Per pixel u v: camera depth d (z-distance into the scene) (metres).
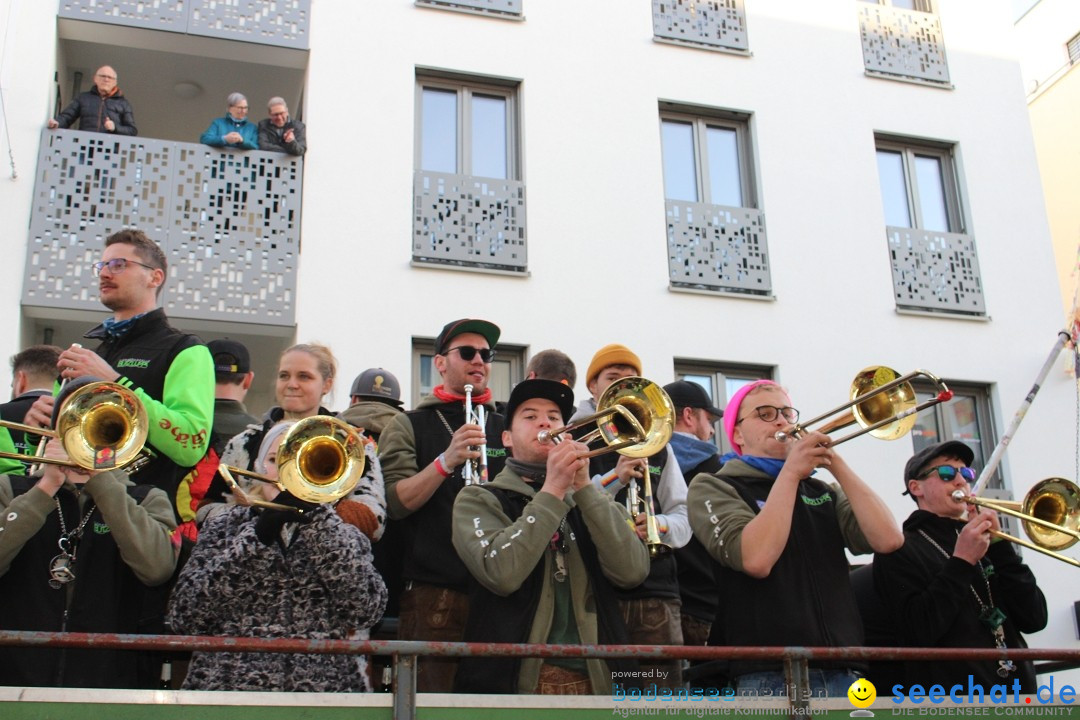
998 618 4.53
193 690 3.38
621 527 4.07
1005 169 12.77
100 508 3.79
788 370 11.22
